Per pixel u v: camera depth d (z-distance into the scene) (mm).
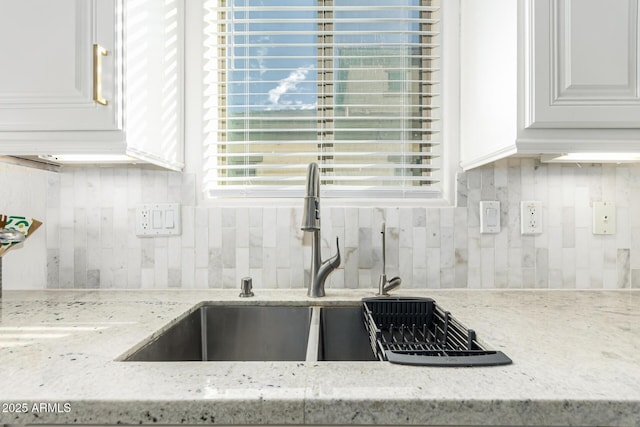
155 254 1358
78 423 551
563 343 777
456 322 915
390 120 1471
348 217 1353
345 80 1450
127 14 1040
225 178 1406
